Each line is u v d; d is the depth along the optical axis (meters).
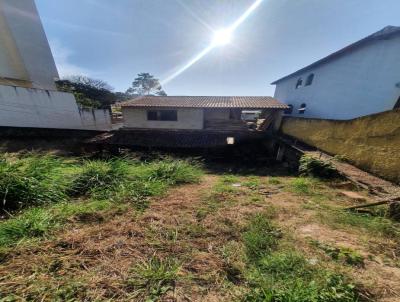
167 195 4.72
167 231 3.09
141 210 3.82
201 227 3.24
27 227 2.91
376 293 1.94
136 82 54.38
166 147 14.02
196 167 7.77
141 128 14.76
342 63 11.34
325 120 9.30
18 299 1.82
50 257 2.40
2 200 3.52
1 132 10.84
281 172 10.17
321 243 2.79
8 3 12.77
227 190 5.24
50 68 15.84
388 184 5.33
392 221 3.44
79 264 2.30
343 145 7.75
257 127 16.61
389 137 5.79
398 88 8.66
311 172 6.97
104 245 2.68
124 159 7.23
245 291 1.98
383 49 9.13
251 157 14.42
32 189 3.86
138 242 2.78
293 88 17.52
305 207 4.15
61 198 4.12
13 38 13.11
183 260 2.43
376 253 2.60
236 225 3.33
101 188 4.63
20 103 11.51
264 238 2.88
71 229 3.08
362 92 10.15
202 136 14.37
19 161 4.62
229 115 14.93
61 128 13.74
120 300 1.84
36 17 14.59
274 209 4.01
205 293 1.96
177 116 14.46
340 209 4.02
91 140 13.74
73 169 5.39
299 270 2.22
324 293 1.81
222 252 2.61
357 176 5.93
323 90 12.99
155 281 2.07
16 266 2.24
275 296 1.81
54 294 1.89
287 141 11.71
